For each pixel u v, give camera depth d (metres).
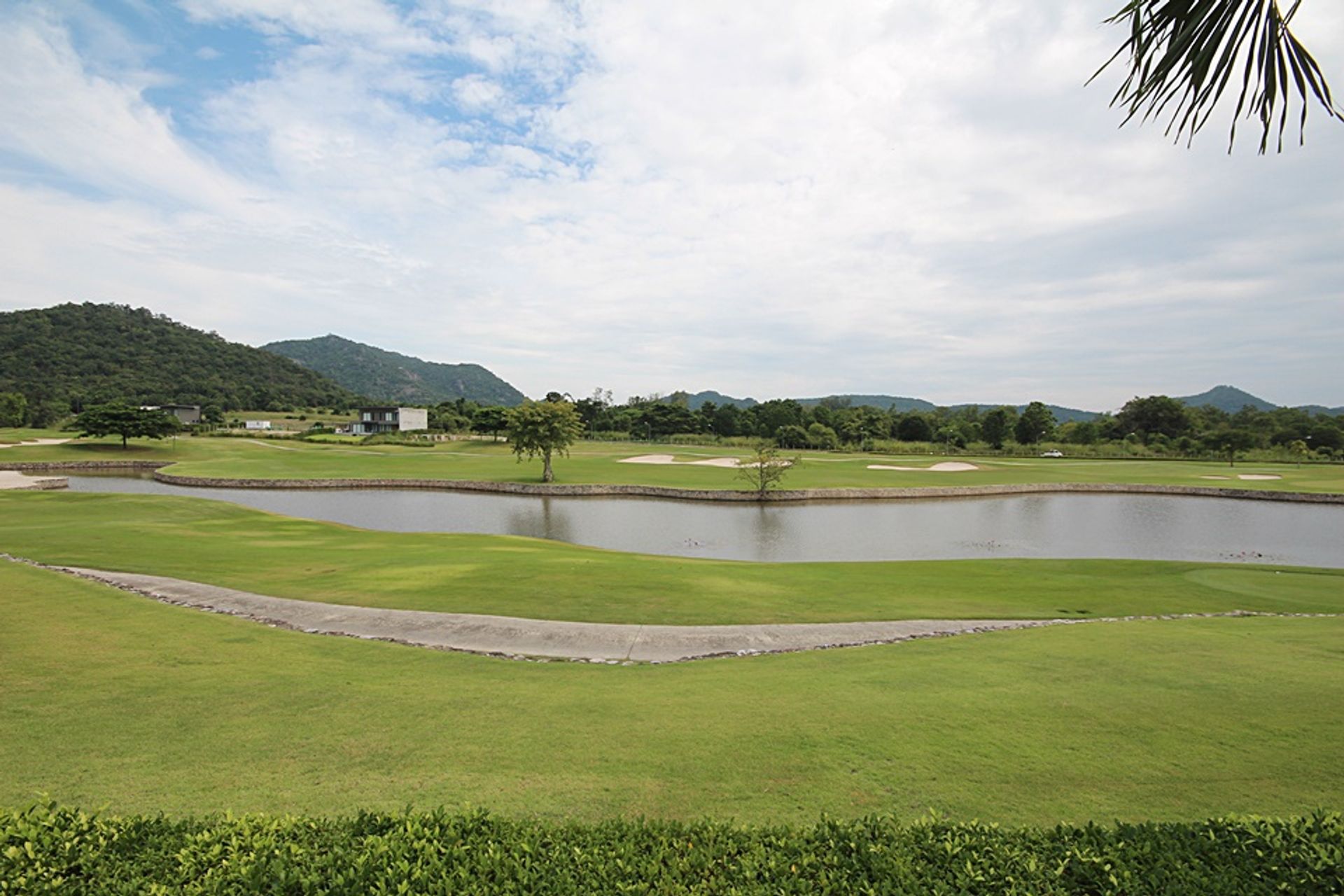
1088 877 3.39
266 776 5.44
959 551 29.98
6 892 3.24
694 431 125.94
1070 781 5.34
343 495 49.28
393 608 12.55
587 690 7.89
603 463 69.94
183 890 3.28
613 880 3.39
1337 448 86.75
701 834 3.80
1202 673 8.35
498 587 14.45
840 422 118.44
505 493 50.91
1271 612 14.48
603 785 5.28
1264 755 5.84
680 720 6.75
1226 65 3.10
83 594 11.95
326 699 7.41
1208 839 3.68
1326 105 3.03
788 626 11.76
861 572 18.44
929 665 8.91
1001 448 102.19
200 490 50.47
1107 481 58.22
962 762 5.71
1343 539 34.22
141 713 6.88
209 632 10.05
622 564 17.45
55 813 3.86
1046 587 16.64
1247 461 82.62
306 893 3.26
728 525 36.91
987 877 3.40
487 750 5.99
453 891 3.27
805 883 3.34
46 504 30.95
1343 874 3.37
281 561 17.28
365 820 3.89
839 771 5.52
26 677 7.89
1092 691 7.63
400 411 119.12
